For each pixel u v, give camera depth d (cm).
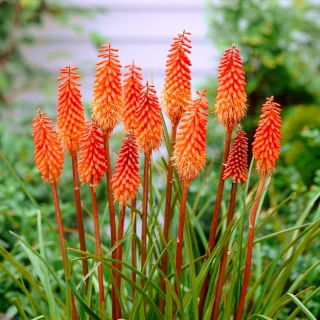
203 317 143
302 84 318
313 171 239
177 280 134
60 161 138
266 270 147
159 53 350
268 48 313
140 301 136
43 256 151
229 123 135
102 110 134
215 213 139
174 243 156
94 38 329
